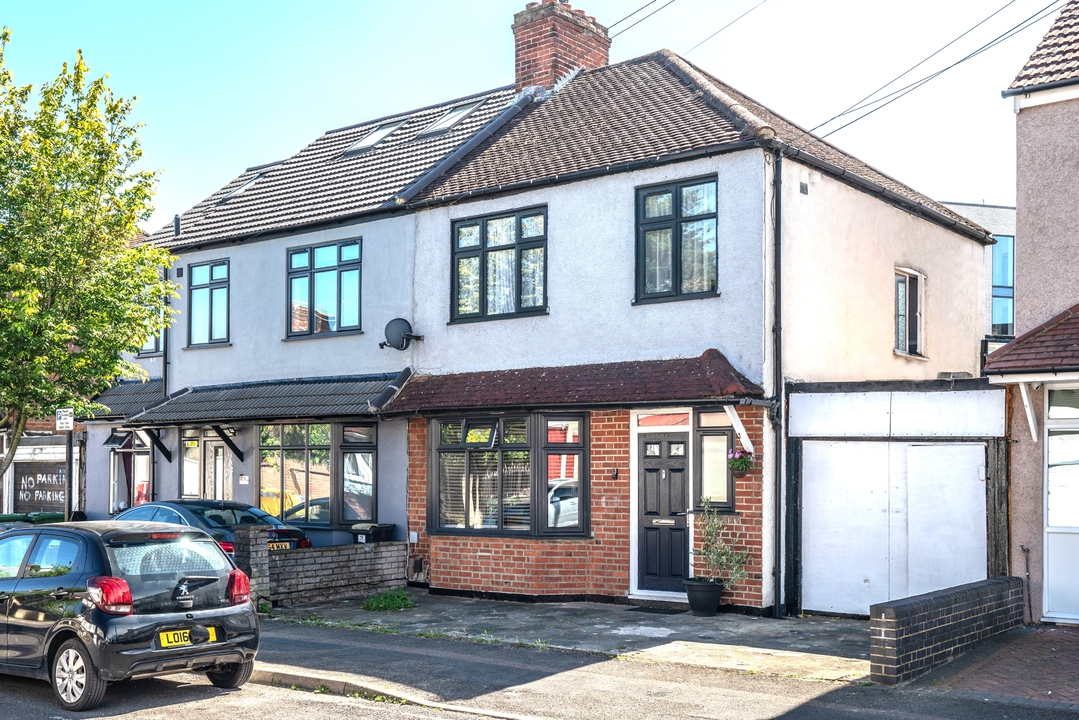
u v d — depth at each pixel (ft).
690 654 34.94
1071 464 37.99
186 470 67.51
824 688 29.78
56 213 51.83
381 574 52.29
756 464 43.45
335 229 59.72
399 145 66.03
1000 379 35.96
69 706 28.14
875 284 52.42
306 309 61.16
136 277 54.95
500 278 52.70
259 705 28.84
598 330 48.65
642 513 46.91
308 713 27.78
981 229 62.69
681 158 45.98
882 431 42.24
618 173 48.29
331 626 41.65
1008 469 39.27
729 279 44.88
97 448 74.49
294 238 61.72
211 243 65.10
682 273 46.65
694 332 45.75
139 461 71.87
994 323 93.15
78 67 53.47
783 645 36.52
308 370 60.34
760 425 43.50
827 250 48.44
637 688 30.17
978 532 39.91
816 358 47.14
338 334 59.00
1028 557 38.47
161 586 28.91
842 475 43.09
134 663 27.78
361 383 56.44
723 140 45.44
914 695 28.53
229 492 64.44
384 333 56.95
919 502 41.34
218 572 30.32
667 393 43.78
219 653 29.48
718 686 30.30
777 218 44.65
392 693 29.58
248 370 63.46
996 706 27.27
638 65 60.95
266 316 62.75
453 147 59.88
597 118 55.72
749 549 43.52
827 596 43.01
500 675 31.99
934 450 41.14
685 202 46.73
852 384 43.04
